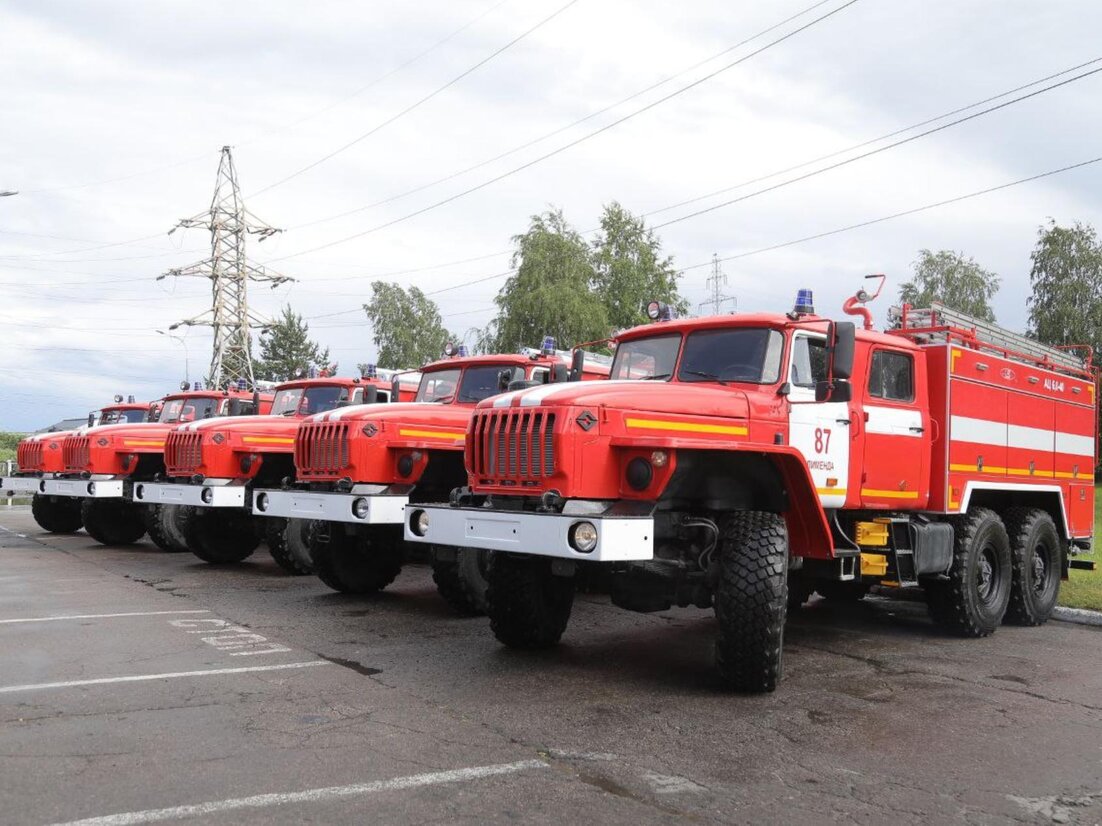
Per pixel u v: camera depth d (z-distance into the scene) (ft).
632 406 19.24
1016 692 19.94
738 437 20.47
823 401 20.30
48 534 53.42
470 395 33.47
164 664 20.39
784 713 17.75
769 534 19.21
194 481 37.11
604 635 25.20
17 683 18.53
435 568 26.45
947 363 26.27
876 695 19.36
